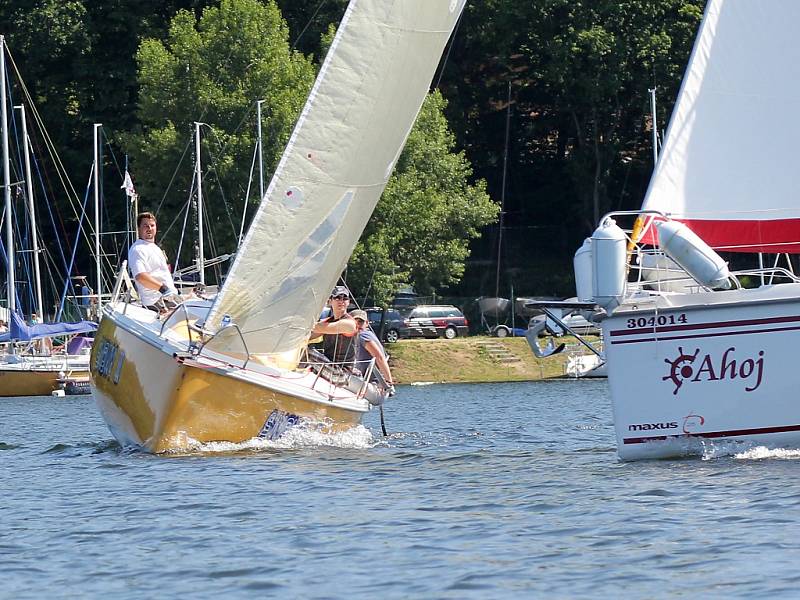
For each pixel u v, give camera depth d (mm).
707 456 48625
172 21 185875
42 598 31562
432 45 61062
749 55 50656
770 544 34781
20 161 186125
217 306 57469
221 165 166500
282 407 58750
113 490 47688
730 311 47875
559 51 194250
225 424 57656
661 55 194625
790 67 50438
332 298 65500
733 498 41219
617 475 47094
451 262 181750
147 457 57000
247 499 44562
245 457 55875
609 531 37312
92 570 34344
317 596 31000
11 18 197875
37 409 114875
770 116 50469
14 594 32000
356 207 60625
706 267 48375
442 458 55781
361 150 59875
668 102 198375
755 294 47719
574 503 41938
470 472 50688
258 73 169125
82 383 149625
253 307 58188
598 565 33344
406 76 60438
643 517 39062
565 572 32719
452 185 184875
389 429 74375
